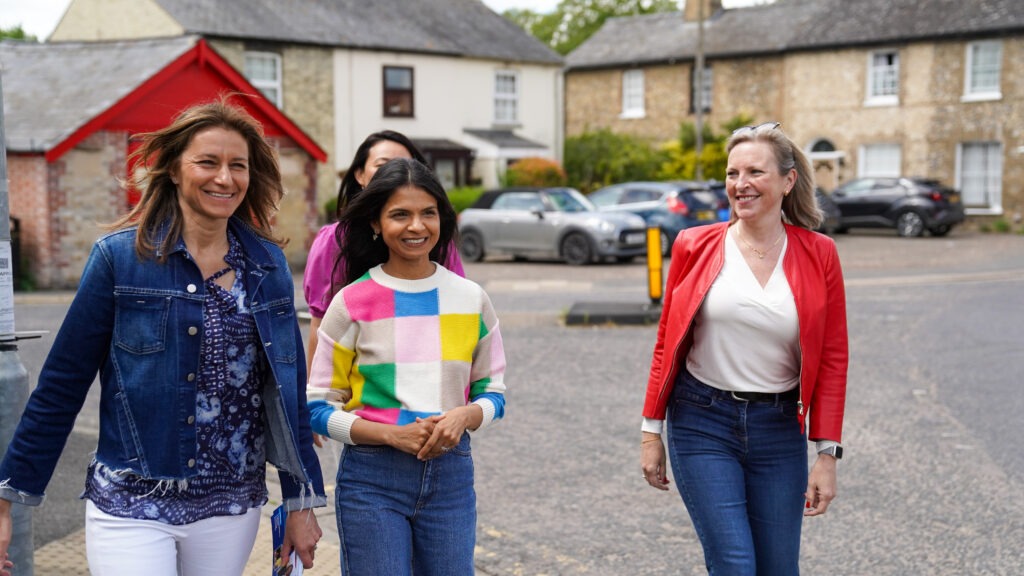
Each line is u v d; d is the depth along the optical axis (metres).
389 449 2.85
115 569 2.54
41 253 15.98
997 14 28.25
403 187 2.85
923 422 7.13
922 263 19.23
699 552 4.74
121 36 23.55
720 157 28.84
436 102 27.92
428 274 2.97
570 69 36.31
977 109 28.59
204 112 2.59
